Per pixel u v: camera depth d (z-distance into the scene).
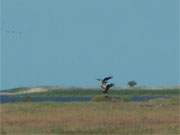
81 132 197.62
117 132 197.25
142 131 199.00
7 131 198.12
